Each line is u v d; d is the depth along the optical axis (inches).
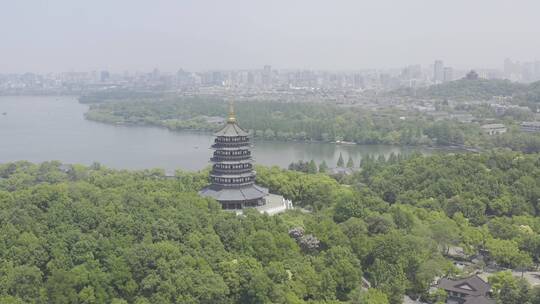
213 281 7731.3
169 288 7539.4
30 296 7372.1
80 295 7440.9
